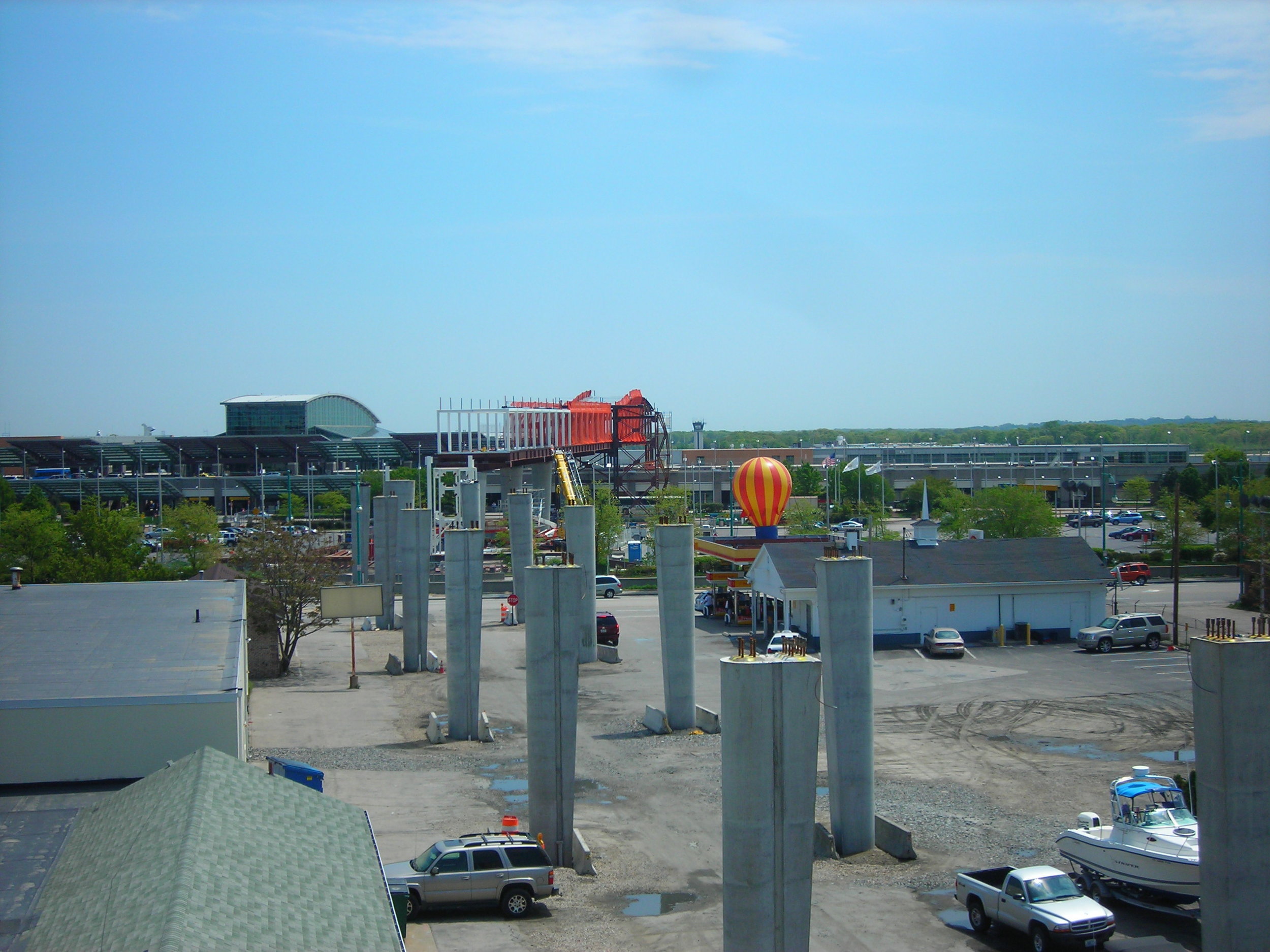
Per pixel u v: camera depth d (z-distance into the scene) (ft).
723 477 627.05
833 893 94.12
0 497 465.06
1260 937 73.15
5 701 88.94
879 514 397.80
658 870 100.58
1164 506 333.01
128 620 122.62
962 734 147.13
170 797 70.69
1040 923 79.56
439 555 357.00
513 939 83.82
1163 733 145.59
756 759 70.95
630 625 253.03
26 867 69.26
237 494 616.80
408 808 116.88
